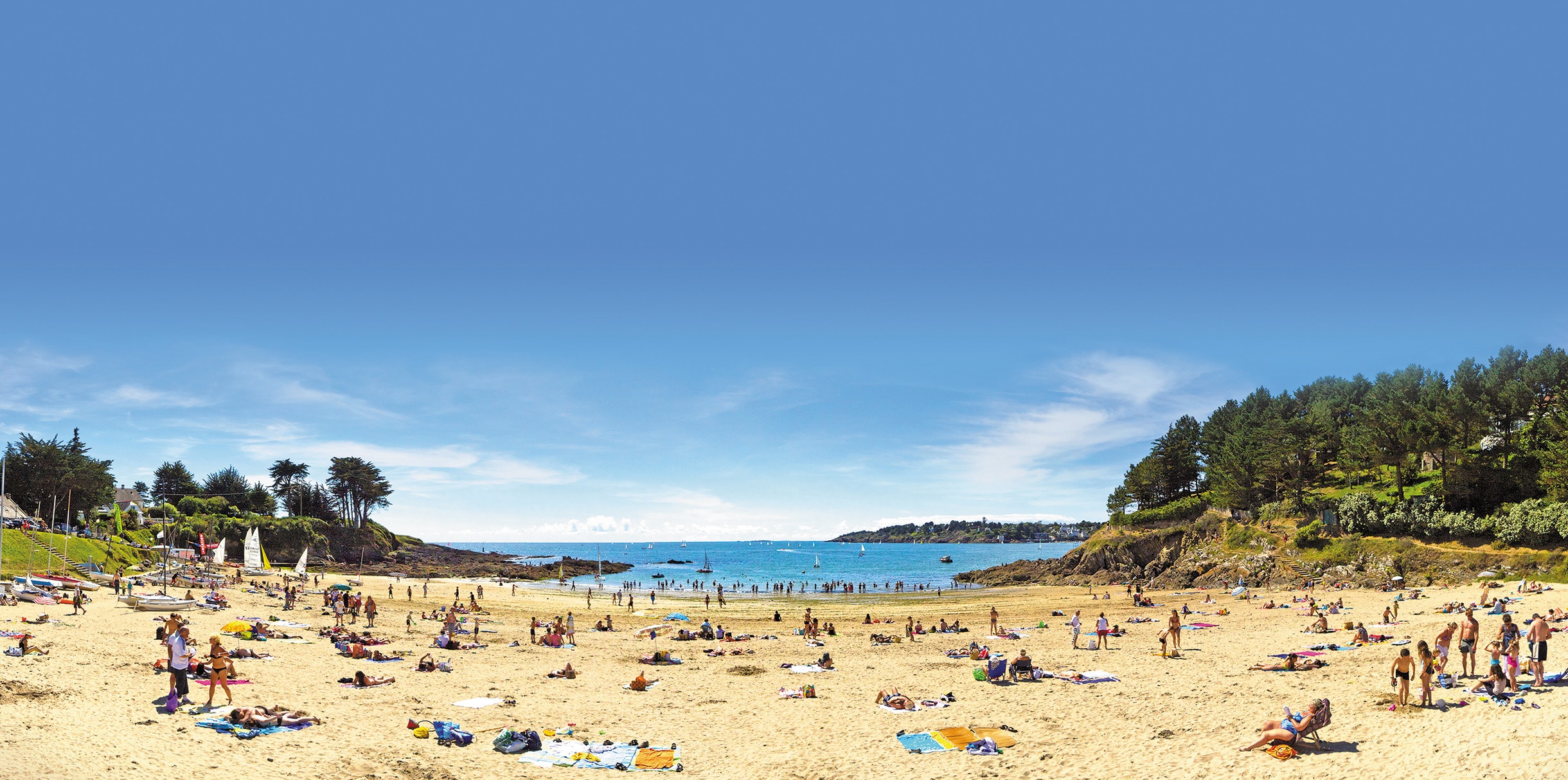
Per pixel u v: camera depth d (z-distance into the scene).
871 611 71.19
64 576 58.22
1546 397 85.31
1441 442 74.62
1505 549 66.06
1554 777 15.34
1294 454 94.12
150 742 18.02
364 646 37.31
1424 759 17.23
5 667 24.55
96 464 106.62
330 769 17.45
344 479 157.00
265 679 27.34
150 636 35.41
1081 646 41.84
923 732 22.22
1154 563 100.38
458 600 67.44
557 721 23.59
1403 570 72.19
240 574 88.38
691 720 24.09
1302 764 17.73
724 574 172.88
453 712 24.19
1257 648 38.91
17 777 14.86
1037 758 19.61
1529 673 24.31
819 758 19.95
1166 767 18.30
